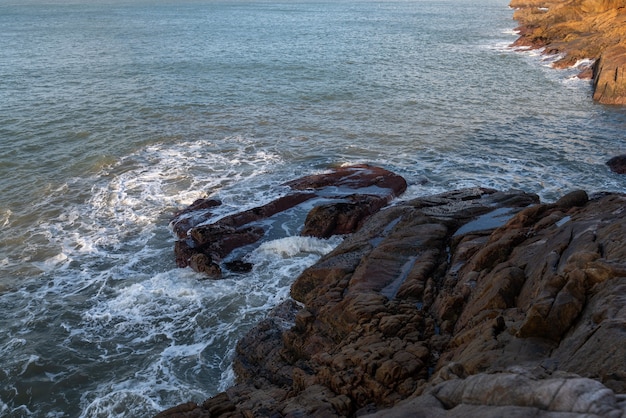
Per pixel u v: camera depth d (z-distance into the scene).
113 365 15.23
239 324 16.62
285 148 31.02
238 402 12.20
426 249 16.62
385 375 10.95
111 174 27.44
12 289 18.56
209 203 23.70
